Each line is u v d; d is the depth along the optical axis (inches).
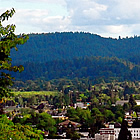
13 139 1596.9
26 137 1651.1
